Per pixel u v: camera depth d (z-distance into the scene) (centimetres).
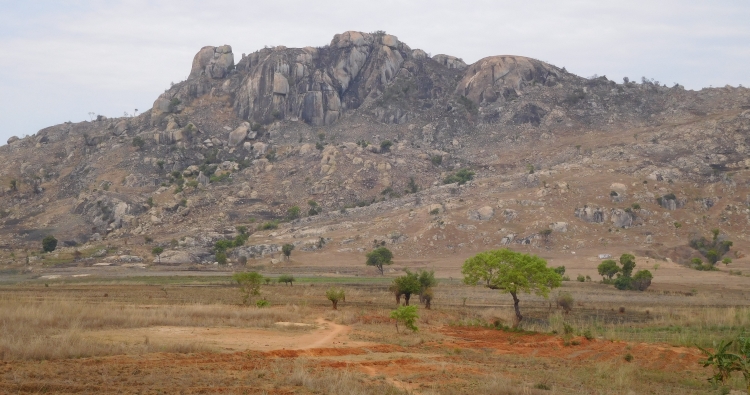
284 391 2561
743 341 3303
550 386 3081
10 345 3064
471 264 6119
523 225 19138
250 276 7381
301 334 4497
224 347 3641
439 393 2747
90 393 2373
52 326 4169
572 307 8238
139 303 6994
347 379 2764
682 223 19350
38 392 2353
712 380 3312
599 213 19388
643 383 3372
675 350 4291
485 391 2864
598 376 3447
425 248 18312
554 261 16875
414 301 8588
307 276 14475
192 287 10656
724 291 11219
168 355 3250
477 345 4544
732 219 19488
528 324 6006
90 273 14888
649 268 15588
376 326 5206
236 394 2466
